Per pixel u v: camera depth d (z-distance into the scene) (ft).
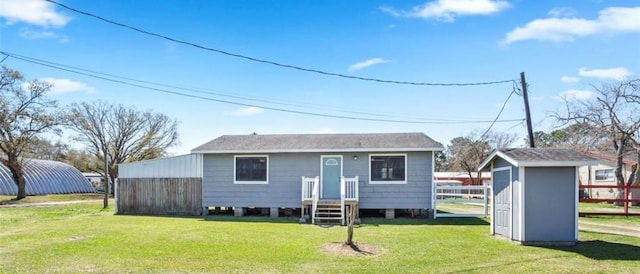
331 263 31.53
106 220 58.34
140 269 29.43
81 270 28.96
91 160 164.25
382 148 62.64
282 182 65.67
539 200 39.14
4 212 75.82
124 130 158.81
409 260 32.55
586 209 76.64
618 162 92.73
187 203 69.05
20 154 118.93
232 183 67.05
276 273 28.71
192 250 35.78
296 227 50.65
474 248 37.22
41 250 35.27
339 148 63.57
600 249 36.70
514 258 33.27
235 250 35.91
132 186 71.46
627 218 59.98
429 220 58.95
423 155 62.95
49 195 135.44
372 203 63.16
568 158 38.99
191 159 69.56
